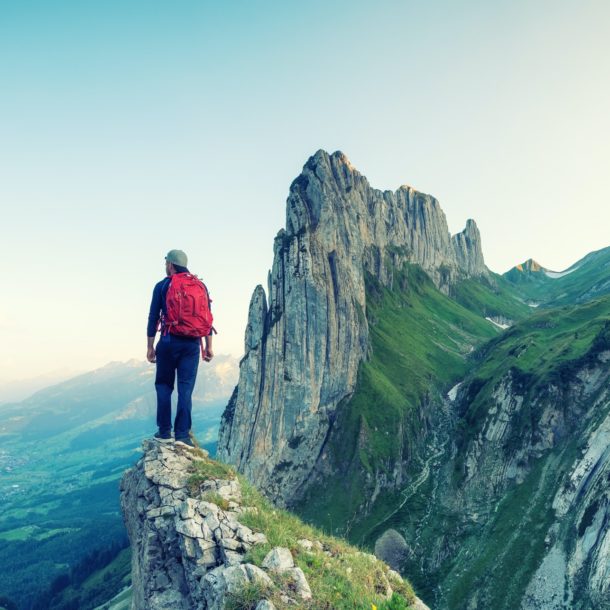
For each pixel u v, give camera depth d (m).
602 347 173.12
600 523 109.88
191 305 12.32
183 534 10.79
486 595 116.69
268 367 196.62
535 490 141.62
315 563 10.73
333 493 180.50
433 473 183.38
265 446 188.00
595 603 95.50
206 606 9.49
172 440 14.04
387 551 148.62
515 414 173.50
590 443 138.88
